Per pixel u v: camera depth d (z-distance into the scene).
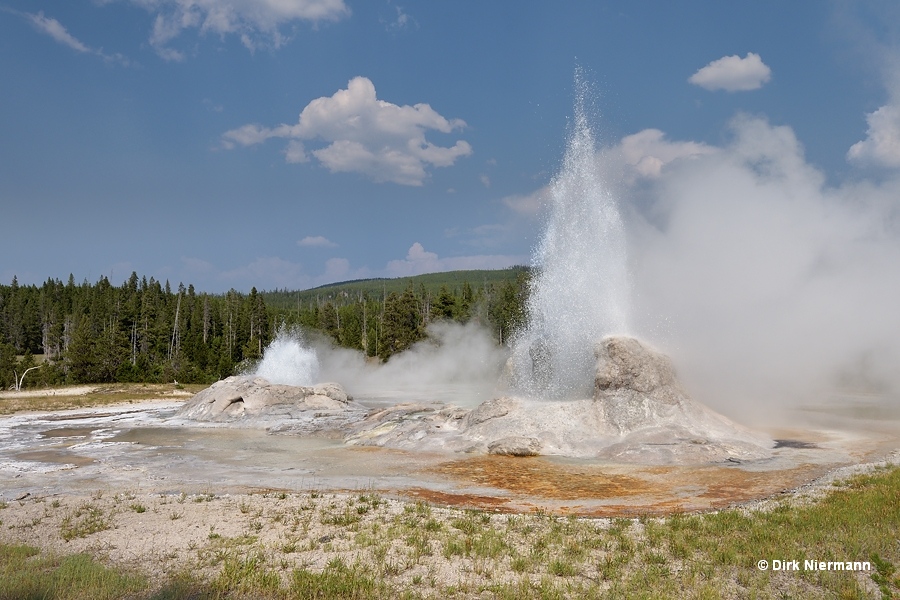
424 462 18.50
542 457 18.81
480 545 10.15
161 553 10.06
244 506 12.98
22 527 11.66
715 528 10.89
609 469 16.95
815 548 9.73
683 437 18.66
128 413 34.09
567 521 11.81
